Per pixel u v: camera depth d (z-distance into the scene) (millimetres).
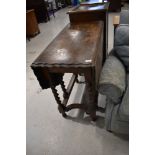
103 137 1394
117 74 1216
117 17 1820
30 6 4859
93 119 1528
